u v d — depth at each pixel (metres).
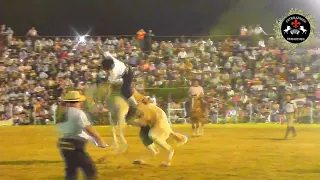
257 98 26.61
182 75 28.45
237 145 16.00
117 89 12.44
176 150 14.84
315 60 29.42
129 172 11.48
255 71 28.91
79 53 30.28
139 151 14.62
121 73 12.30
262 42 31.27
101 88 22.42
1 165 12.61
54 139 18.11
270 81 27.66
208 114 25.14
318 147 15.58
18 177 11.18
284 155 13.94
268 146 15.79
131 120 12.34
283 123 24.83
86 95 23.81
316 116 25.17
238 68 28.98
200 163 12.60
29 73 28.05
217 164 12.48
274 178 10.91
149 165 12.34
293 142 16.84
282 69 28.61
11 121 24.86
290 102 18.00
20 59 29.08
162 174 11.27
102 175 11.14
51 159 13.52
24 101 25.80
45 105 25.72
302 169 11.88
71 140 8.52
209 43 31.42
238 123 25.31
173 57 30.58
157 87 27.98
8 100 25.80
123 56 30.28
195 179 10.76
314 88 27.16
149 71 28.80
